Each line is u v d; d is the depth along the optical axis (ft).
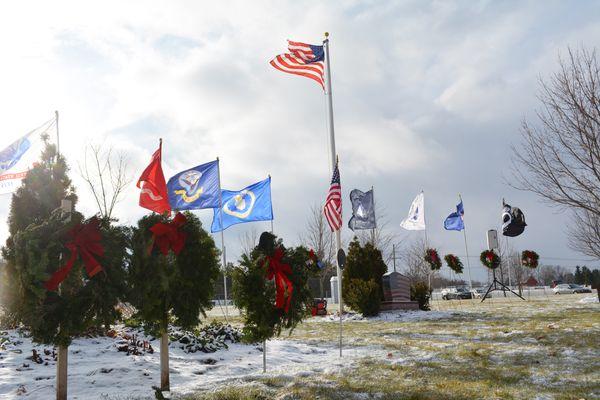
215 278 27.12
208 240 26.81
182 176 67.31
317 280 145.79
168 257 25.52
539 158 51.44
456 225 100.22
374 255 73.46
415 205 95.30
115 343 36.32
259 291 28.71
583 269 305.32
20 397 23.95
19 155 43.50
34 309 21.61
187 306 25.55
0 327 38.06
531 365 29.30
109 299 22.94
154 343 39.24
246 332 29.09
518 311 60.64
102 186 93.04
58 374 22.48
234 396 23.65
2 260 25.09
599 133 47.39
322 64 77.92
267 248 29.27
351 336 47.24
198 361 34.24
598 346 33.30
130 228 24.86
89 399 23.45
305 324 61.31
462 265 94.84
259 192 74.49
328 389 24.59
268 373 29.12
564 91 49.44
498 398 22.31
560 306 64.23
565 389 23.49
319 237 147.54
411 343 40.37
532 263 93.25
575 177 49.52
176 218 25.59
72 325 22.15
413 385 25.23
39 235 21.68
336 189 43.96
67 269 21.62
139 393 24.68
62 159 28.76
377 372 28.71
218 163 68.13
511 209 79.66
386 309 71.05
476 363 30.45
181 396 23.80
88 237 22.50
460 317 59.16
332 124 76.84
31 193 27.76
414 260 182.19
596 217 65.31
